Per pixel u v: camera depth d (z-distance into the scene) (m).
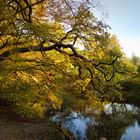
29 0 19.06
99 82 22.98
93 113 40.44
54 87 23.84
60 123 30.77
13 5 17.91
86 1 18.75
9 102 21.62
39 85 22.25
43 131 24.28
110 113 43.22
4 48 17.58
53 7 19.58
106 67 22.27
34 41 17.09
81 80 22.78
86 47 20.08
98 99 23.92
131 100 63.72
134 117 41.78
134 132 31.66
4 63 17.31
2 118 26.30
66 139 24.23
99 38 19.47
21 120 26.89
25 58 19.09
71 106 38.88
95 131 30.41
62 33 18.95
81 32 19.17
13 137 20.70
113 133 30.64
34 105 26.92
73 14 19.11
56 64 21.59
